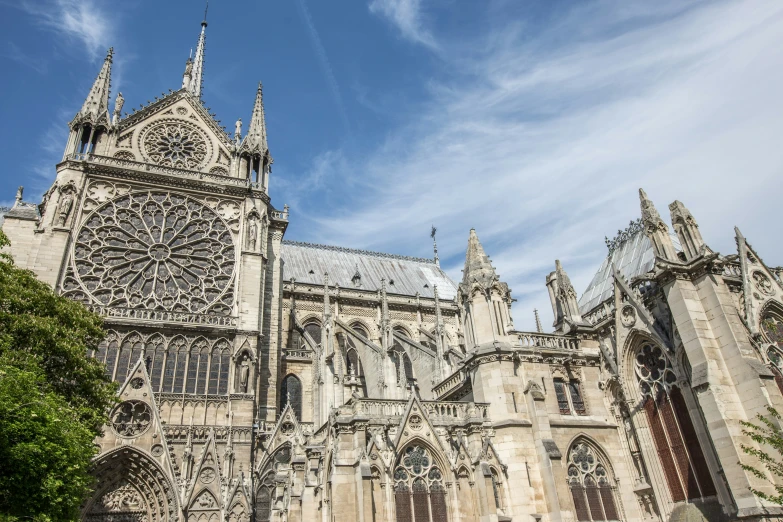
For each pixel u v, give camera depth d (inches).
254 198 2226.9
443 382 1578.5
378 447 1153.4
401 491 1137.4
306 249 3206.2
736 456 1058.7
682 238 1293.1
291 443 1815.9
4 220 1884.8
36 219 1919.3
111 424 1574.8
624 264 1699.1
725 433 1082.1
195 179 2159.2
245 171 2311.8
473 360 1357.0
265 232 2182.6
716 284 1218.0
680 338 1230.9
